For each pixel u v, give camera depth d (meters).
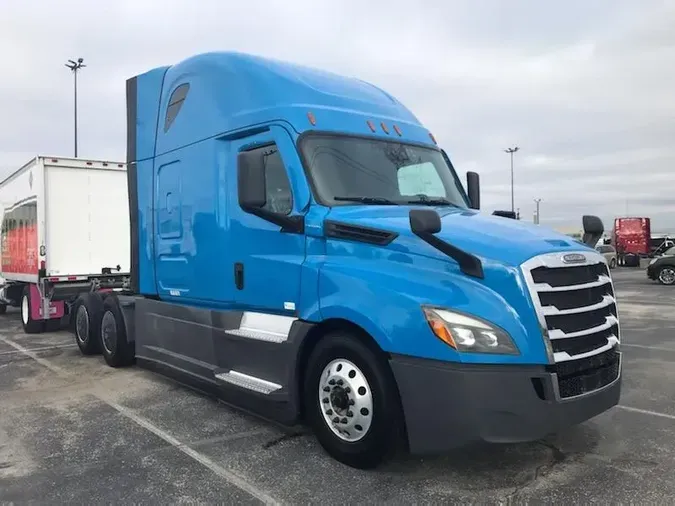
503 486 4.00
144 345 7.23
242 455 4.64
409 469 4.29
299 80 5.42
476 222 4.48
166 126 6.68
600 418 5.45
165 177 6.66
